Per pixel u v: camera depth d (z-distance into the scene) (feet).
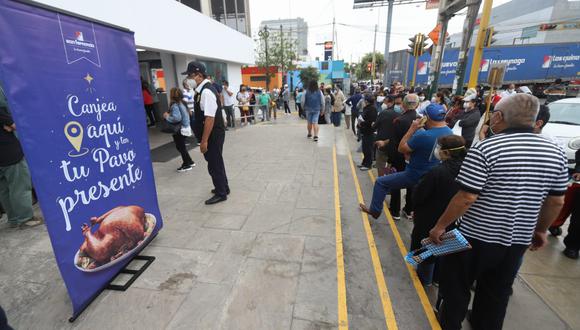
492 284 6.27
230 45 39.58
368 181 17.33
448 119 22.76
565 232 12.53
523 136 5.26
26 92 5.76
